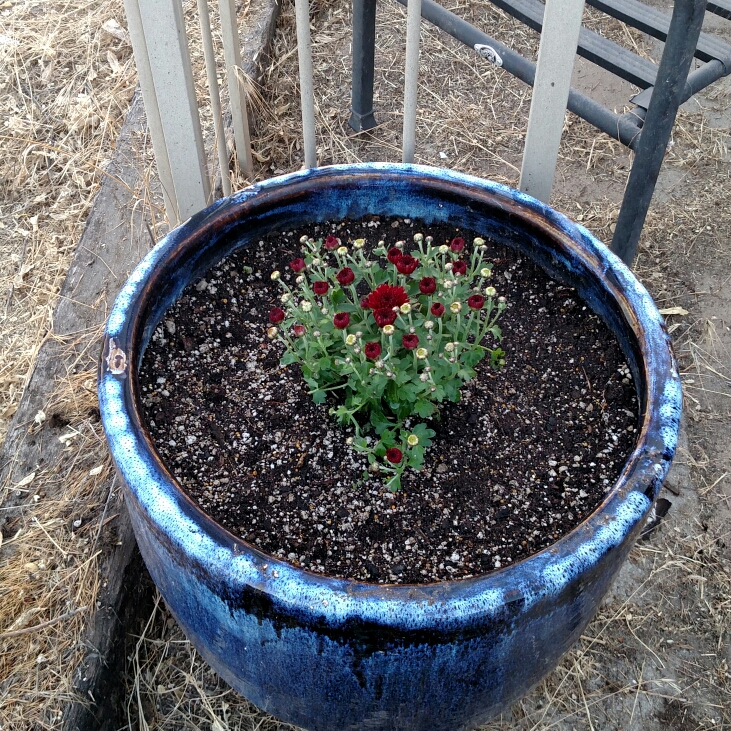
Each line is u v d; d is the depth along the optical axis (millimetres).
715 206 2607
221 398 1411
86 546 1587
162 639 1645
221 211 1482
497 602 982
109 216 2256
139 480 1080
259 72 2787
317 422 1398
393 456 1168
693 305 2330
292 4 3186
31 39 2900
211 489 1282
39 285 2215
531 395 1433
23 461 1734
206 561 1018
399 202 1608
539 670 1188
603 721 1585
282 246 1617
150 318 1391
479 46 2070
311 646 1027
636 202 1907
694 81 1891
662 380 1218
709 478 1960
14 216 2408
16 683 1421
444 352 1286
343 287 1593
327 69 3018
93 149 2559
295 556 1215
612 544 1040
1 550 1601
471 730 1315
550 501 1284
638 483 1094
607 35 3160
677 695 1624
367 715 1147
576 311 1505
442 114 2889
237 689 1309
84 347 1949
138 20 1557
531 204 1492
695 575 1787
